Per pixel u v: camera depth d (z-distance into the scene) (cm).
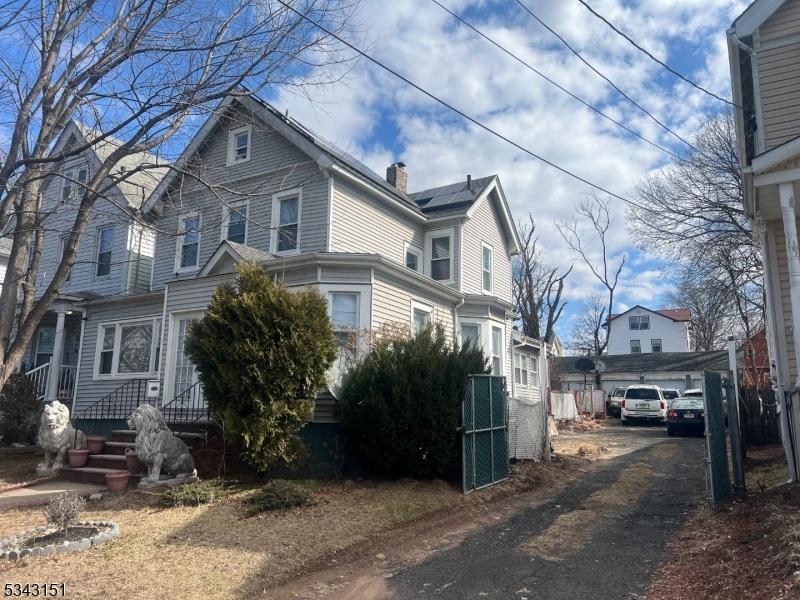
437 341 1087
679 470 1276
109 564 601
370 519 798
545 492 1059
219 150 1778
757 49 1109
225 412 921
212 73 983
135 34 920
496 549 700
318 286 1261
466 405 1017
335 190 1576
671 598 521
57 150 1462
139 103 959
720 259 2295
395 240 1806
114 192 1936
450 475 1063
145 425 955
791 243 873
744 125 1159
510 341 1973
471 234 1997
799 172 874
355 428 1025
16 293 997
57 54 941
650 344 5872
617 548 693
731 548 626
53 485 1020
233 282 1291
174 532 711
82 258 2025
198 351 965
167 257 1788
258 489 909
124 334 1750
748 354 2366
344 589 572
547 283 4209
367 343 1178
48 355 2031
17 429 1433
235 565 610
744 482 938
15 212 931
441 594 554
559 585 572
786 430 976
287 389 934
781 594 457
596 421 2806
